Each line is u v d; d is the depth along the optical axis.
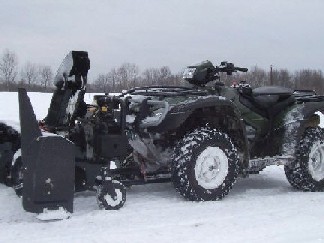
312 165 6.74
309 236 4.41
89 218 4.84
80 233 4.37
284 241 4.26
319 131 6.88
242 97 6.59
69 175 4.76
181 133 6.14
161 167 6.16
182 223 4.76
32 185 4.62
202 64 6.49
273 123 6.77
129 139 5.77
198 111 6.04
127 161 6.16
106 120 5.48
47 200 4.70
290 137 6.59
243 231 4.54
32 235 4.30
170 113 5.62
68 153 4.73
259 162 6.32
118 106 5.58
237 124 6.04
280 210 5.36
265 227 4.68
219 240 4.27
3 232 4.37
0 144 6.17
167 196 6.01
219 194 5.81
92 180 5.32
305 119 6.63
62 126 5.75
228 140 5.88
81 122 5.64
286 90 6.80
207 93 6.29
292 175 6.73
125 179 5.95
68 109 5.75
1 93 24.53
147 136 5.90
